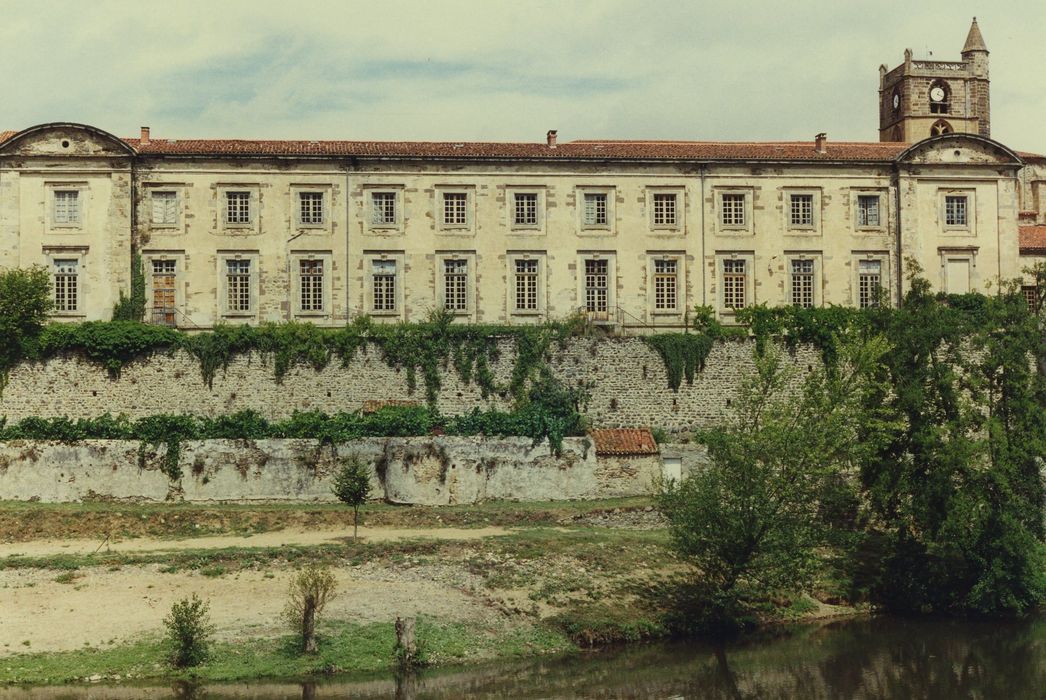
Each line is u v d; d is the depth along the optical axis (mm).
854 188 75875
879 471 59812
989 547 57781
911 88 90812
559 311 73688
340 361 68375
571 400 68750
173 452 62906
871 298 75812
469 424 65688
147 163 71500
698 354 70375
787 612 56406
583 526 61844
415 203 73125
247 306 72062
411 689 45312
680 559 55812
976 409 60969
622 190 74375
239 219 72188
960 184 76375
